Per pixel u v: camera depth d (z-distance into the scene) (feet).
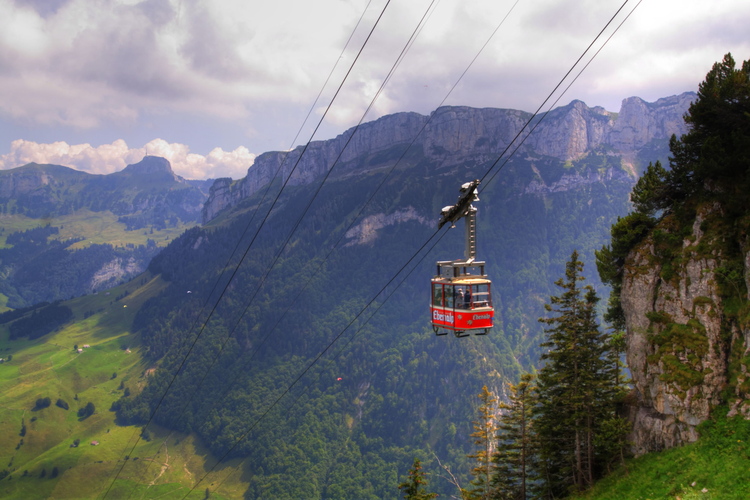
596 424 176.76
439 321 142.51
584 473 183.83
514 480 213.46
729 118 168.66
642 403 178.19
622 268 194.90
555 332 182.29
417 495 180.45
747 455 132.05
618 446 163.73
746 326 148.97
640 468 159.02
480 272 138.92
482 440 220.64
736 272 156.76
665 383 163.02
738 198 161.99
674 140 187.01
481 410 224.53
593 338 179.32
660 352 167.73
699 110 174.60
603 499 155.33
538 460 210.38
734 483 125.70
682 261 169.99
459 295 135.64
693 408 154.61
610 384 176.96
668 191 187.32
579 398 173.58
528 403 205.36
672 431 160.66
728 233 162.81
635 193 195.42
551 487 197.98
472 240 137.90
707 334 158.30
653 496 140.97
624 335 204.03
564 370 180.96
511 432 215.31
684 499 129.70
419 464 185.98
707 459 140.46
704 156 169.58
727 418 146.10
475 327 134.72
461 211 137.59
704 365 156.04
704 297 161.99
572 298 180.65
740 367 148.46
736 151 162.20
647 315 175.94
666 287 173.58
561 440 188.96
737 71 166.40
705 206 170.91
